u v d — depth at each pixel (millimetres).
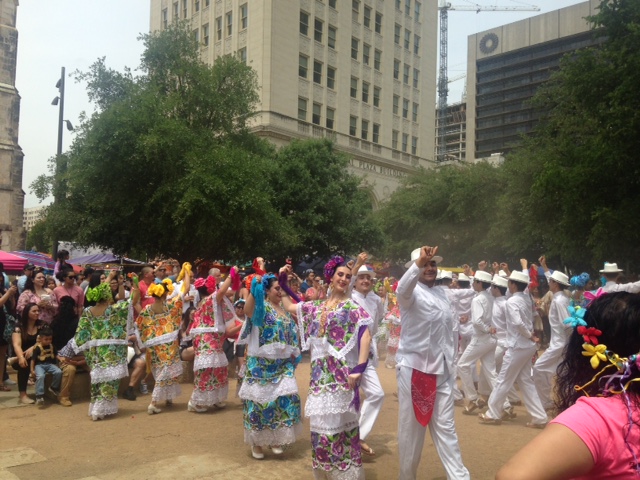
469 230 36000
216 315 7902
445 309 4883
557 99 24375
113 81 21609
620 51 16000
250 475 5395
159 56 22547
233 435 6789
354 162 44094
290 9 40188
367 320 4863
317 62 42469
